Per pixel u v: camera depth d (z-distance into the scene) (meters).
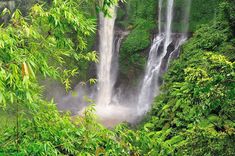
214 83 3.72
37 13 3.60
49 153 3.40
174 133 6.86
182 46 14.23
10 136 3.71
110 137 3.90
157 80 15.78
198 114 4.32
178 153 4.53
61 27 3.57
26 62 3.11
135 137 4.00
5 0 14.44
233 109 4.19
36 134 3.69
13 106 3.65
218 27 11.48
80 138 3.86
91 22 3.93
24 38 3.63
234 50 8.82
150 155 4.27
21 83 3.00
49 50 3.88
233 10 9.80
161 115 7.95
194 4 15.81
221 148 4.07
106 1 3.63
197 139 4.30
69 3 3.69
